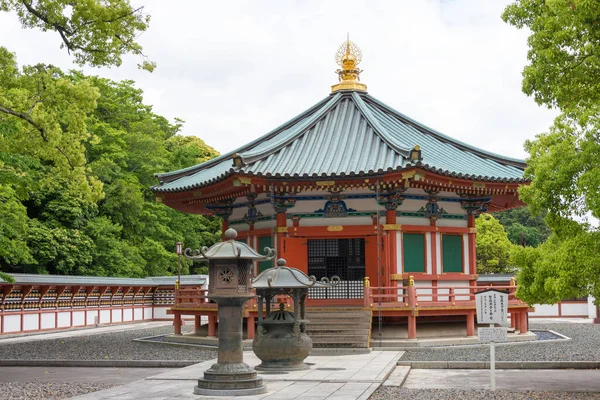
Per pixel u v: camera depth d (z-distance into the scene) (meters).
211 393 17.06
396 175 30.02
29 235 47.56
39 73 28.17
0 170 27.25
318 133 36.06
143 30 28.00
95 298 48.16
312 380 19.59
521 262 18.19
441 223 33.81
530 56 18.72
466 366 24.00
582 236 16.61
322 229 32.72
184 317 55.38
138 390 18.00
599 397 17.47
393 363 23.45
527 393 18.19
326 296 32.91
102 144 61.25
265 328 22.06
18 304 40.47
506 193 33.50
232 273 17.98
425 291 32.81
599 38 17.28
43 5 26.88
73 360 25.84
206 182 33.22
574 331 39.28
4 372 23.92
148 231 62.97
